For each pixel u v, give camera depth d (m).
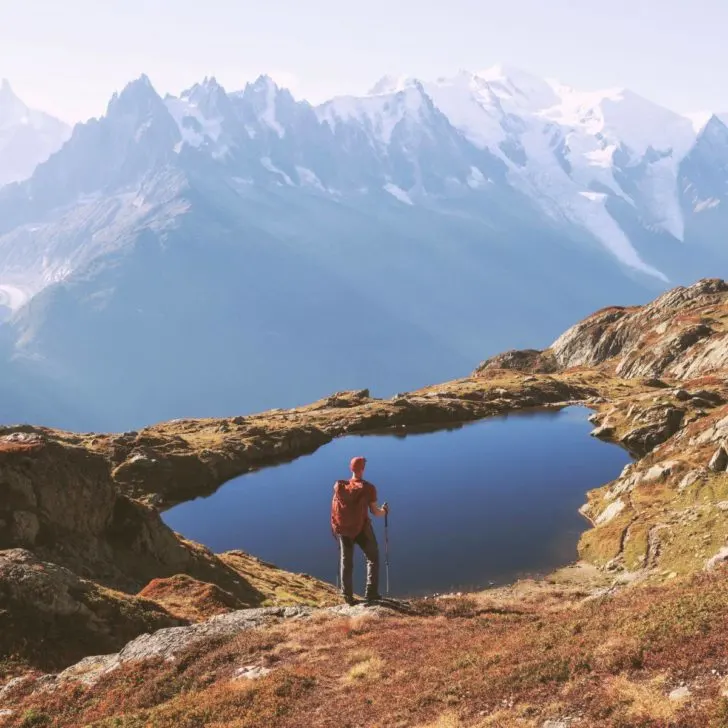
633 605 15.29
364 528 20.05
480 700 12.12
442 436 98.75
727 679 10.15
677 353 139.38
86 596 25.30
